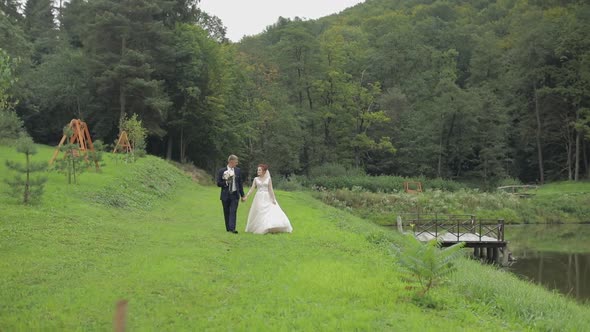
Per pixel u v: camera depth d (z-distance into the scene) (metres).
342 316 6.58
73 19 57.12
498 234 25.72
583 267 23.56
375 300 7.46
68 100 47.66
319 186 51.97
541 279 20.84
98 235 11.33
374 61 80.69
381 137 69.19
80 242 10.41
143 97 43.75
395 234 19.27
